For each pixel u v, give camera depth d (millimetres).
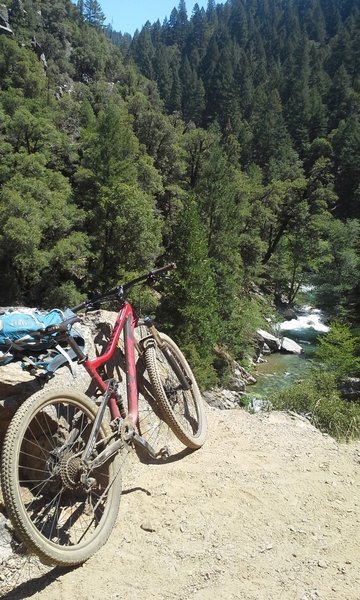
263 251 46094
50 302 29875
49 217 28891
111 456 3533
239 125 90062
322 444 4883
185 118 107750
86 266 34438
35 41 89188
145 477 4164
